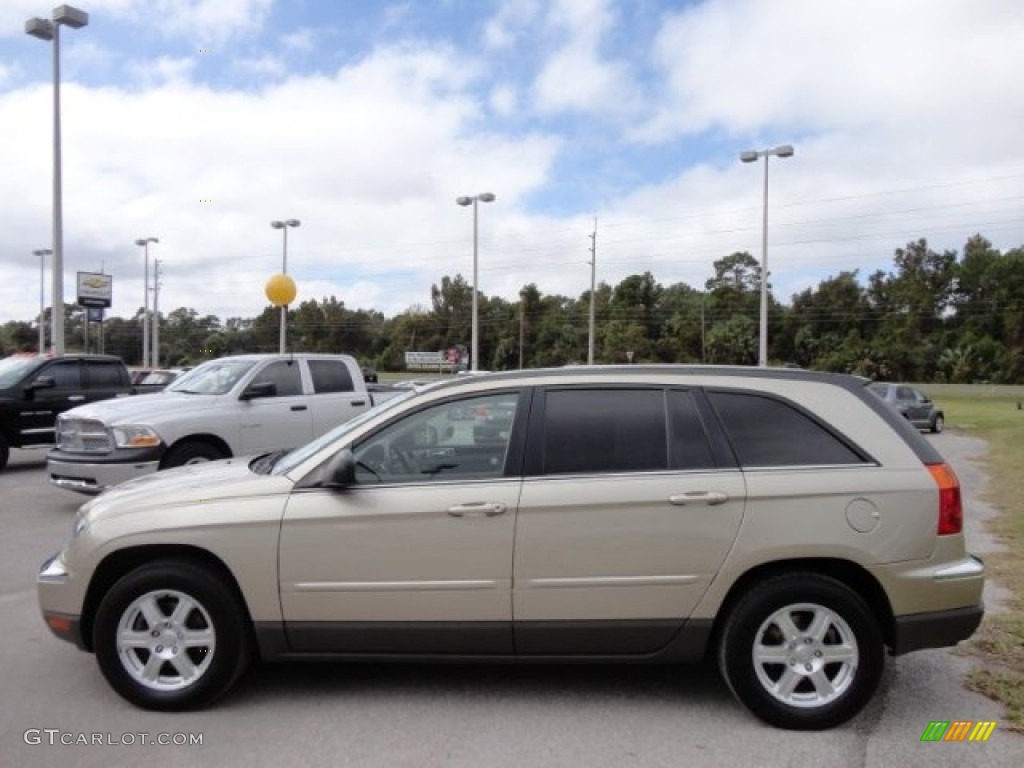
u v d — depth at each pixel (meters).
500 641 4.07
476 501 4.02
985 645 5.06
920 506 4.00
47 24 21.38
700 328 92.94
